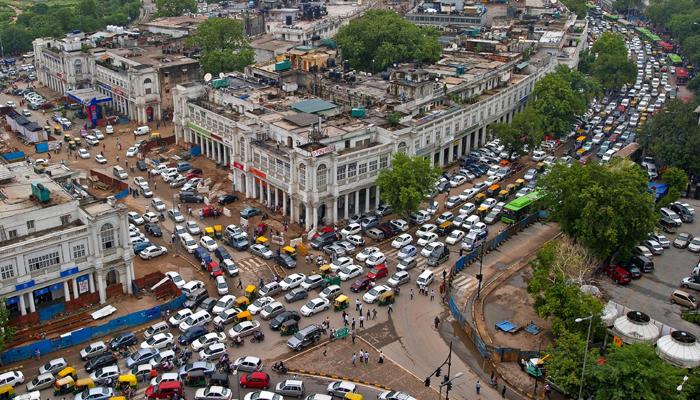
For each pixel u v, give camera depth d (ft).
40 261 364.79
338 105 586.45
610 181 426.10
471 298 409.49
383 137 521.65
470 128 636.48
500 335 371.76
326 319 382.63
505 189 565.12
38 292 373.40
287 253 453.58
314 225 483.92
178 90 644.69
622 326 344.28
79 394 312.50
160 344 354.54
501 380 335.88
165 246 472.03
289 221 504.84
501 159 638.12
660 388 285.02
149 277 412.98
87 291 390.42
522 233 499.51
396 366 346.13
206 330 368.07
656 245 457.68
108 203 396.37
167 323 379.14
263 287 409.90
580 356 313.32
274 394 312.71
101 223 382.01
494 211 515.50
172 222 509.76
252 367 336.29
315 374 338.34
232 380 332.60
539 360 332.19
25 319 367.86
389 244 476.13
